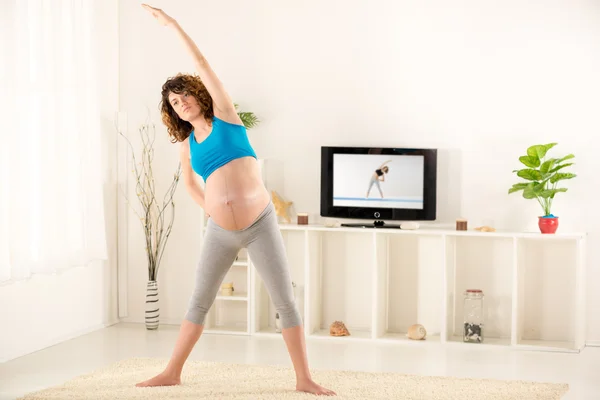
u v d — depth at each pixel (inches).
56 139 200.5
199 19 239.3
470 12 219.6
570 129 214.1
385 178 222.8
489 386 164.1
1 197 180.4
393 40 225.3
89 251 218.1
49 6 198.5
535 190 203.0
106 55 237.8
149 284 232.5
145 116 242.7
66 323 217.9
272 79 234.4
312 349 204.2
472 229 219.5
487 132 219.5
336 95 229.9
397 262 226.7
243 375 171.8
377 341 214.4
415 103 224.2
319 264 230.1
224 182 152.6
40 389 162.6
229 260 158.6
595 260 212.4
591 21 211.6
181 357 162.1
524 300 217.8
